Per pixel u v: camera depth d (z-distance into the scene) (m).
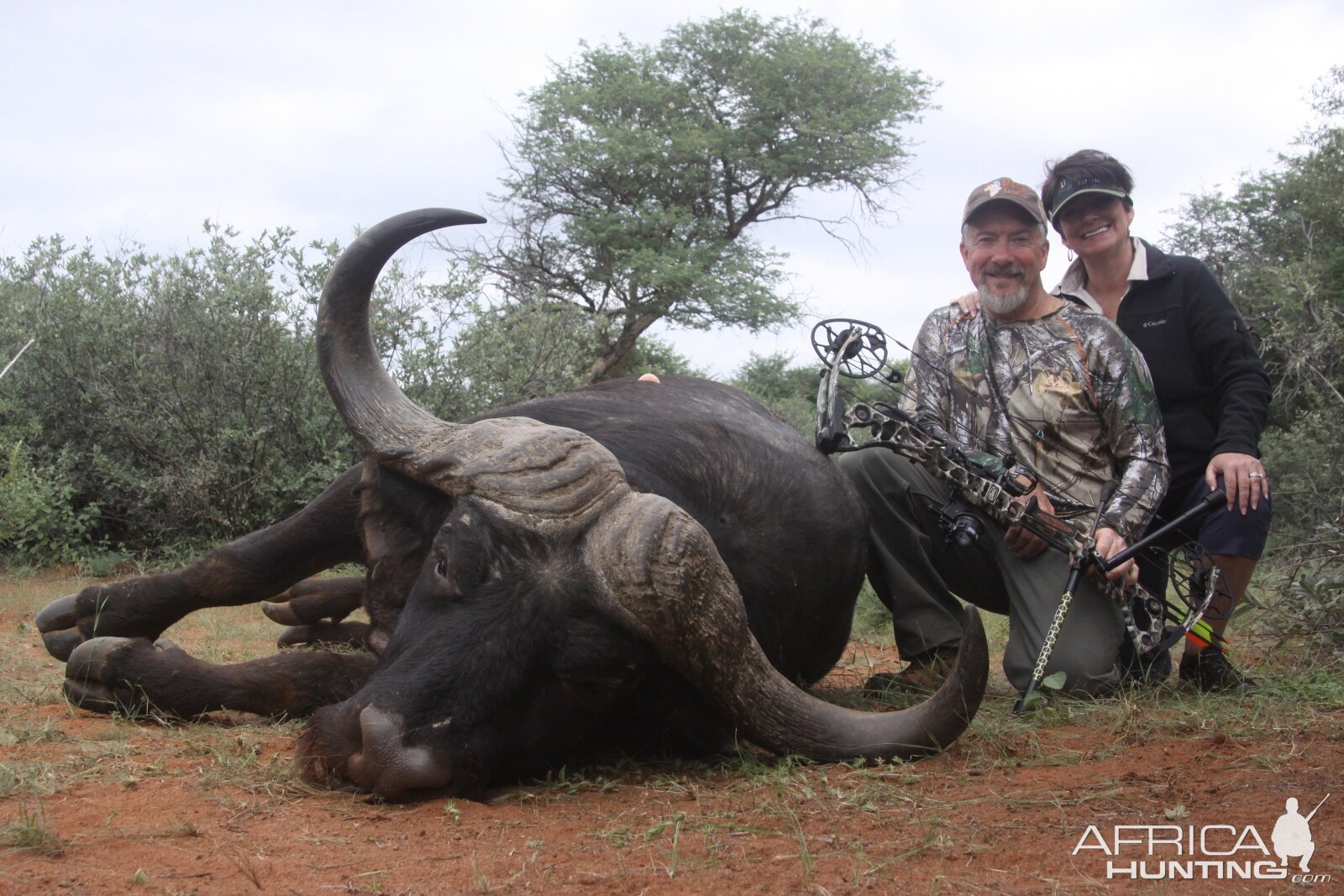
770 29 28.22
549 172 25.98
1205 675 4.80
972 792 3.25
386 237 3.72
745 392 5.21
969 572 5.27
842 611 4.54
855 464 5.16
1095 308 5.15
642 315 24.84
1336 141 17.20
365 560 4.51
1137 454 4.85
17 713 4.18
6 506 9.03
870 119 27.33
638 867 2.62
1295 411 10.84
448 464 3.42
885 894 2.45
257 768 3.39
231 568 4.64
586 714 3.25
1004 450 4.98
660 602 3.09
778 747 3.41
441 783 3.03
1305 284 8.98
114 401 10.08
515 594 3.14
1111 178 5.28
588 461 3.28
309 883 2.49
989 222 4.84
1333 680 4.57
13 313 10.20
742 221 28.25
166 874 2.53
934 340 5.19
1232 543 4.89
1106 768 3.51
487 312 11.05
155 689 4.04
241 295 10.02
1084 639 4.72
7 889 2.39
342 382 3.75
